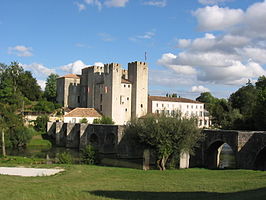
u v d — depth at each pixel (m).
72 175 40.00
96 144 91.12
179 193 29.17
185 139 54.25
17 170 44.09
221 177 40.03
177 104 137.62
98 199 26.58
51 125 110.31
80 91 150.50
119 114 121.00
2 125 75.31
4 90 134.75
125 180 37.38
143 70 125.38
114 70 119.88
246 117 91.00
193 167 57.81
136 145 59.91
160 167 55.97
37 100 166.75
